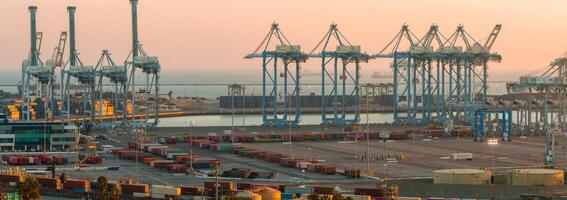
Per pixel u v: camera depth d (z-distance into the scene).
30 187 193.75
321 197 181.75
